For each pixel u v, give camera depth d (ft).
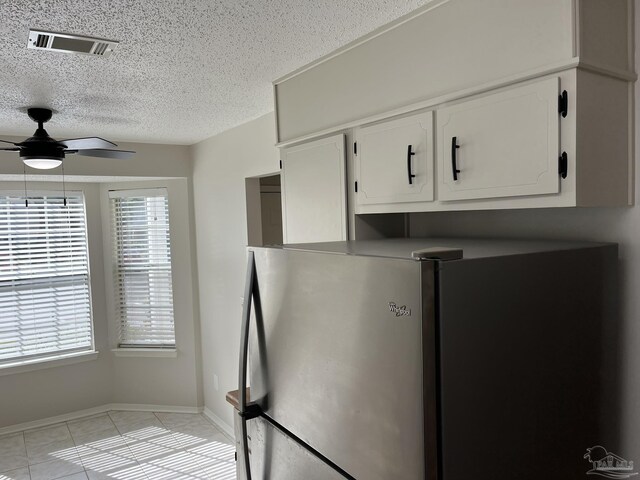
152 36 5.77
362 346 3.34
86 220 14.70
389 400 3.13
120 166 13.15
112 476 10.84
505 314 3.20
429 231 6.70
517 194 4.31
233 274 12.25
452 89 4.95
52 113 9.57
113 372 15.16
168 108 9.45
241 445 5.40
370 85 6.03
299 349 4.11
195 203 14.15
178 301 14.48
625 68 4.27
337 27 5.74
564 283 3.69
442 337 2.88
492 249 3.72
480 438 3.10
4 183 13.56
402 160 5.54
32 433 13.37
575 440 3.88
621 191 4.32
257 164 10.67
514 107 4.31
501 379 3.20
